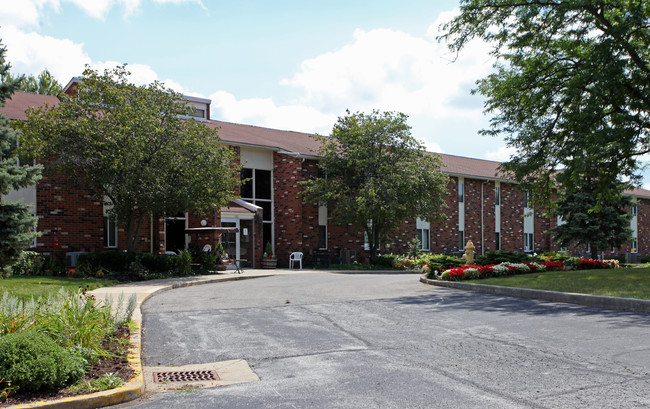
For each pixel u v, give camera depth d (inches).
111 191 715.4
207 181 719.7
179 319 365.1
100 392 191.2
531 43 710.5
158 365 243.9
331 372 226.8
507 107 753.0
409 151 1123.9
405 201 1066.1
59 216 778.8
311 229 1124.5
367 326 335.3
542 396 190.2
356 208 1066.1
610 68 594.6
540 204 810.2
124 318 315.6
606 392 193.3
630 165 725.3
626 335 296.2
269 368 235.8
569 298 447.2
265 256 1019.9
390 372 225.6
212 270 848.9
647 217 1945.1
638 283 498.3
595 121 641.0
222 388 207.0
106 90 700.0
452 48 724.0
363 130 1103.0
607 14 697.6
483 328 325.4
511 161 760.3
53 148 672.4
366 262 1170.6
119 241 841.5
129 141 659.4
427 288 590.9
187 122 754.8
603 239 1250.6
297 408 181.0
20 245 416.5
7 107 811.4
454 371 226.2
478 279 645.9
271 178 1118.4
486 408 177.9
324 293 526.3
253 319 363.6
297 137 1326.3
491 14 698.8
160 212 754.2
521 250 1573.6
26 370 187.5
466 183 1439.5
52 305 269.1
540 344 277.4
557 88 713.6
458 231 1407.5
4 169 398.9
